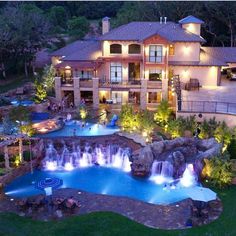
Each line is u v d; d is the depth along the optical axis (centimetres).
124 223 2794
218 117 4394
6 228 2747
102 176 3728
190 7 8738
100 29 11975
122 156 3994
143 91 5375
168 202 3158
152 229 2714
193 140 3878
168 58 5700
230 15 8312
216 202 3084
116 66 5744
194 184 3441
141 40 5412
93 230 2702
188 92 5366
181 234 2639
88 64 5691
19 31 7731
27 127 4347
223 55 6438
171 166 3612
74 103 5622
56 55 6988
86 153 4075
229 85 5822
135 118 4484
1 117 5094
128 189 3428
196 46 5641
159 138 4169
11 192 3394
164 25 6134
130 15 9525
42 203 3103
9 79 7769
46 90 5856
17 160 3853
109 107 5494
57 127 4712
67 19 12738
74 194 3294
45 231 2702
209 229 2697
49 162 3981
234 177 3388
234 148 3819
